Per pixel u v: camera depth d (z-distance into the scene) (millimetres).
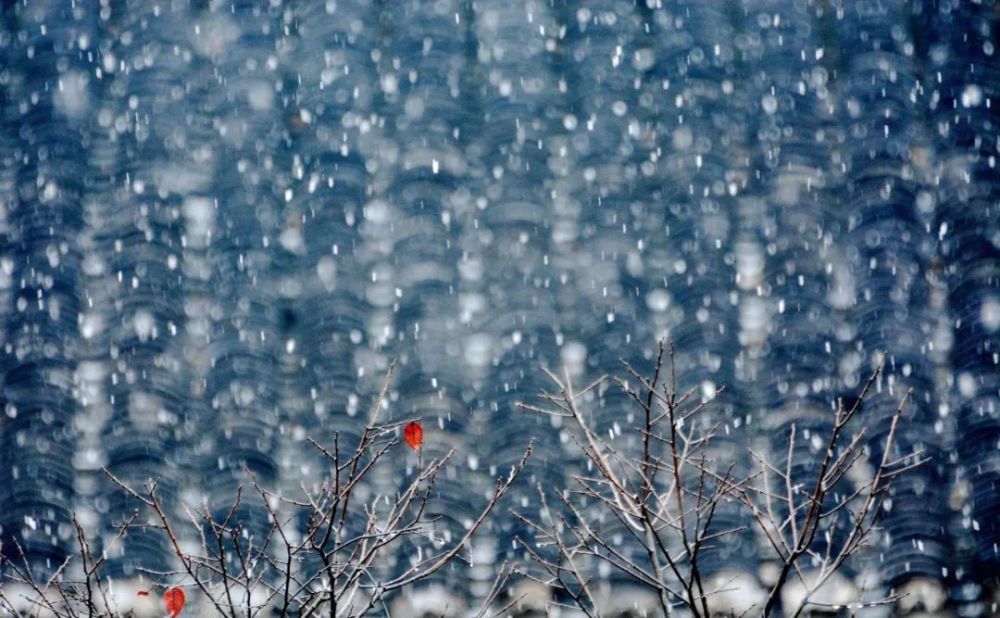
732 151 24406
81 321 21609
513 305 21453
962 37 25859
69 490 18875
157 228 23156
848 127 24656
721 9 27750
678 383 19984
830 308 21281
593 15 27672
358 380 20500
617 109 25484
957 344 20484
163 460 19312
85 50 27062
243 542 17719
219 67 27078
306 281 22406
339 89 26219
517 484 18500
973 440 18891
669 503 17672
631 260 22203
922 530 17500
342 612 14008
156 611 17016
